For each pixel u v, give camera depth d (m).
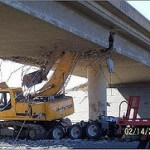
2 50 31.53
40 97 27.16
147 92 52.56
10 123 26.17
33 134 25.62
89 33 27.28
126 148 18.91
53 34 25.47
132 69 43.28
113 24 29.05
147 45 38.12
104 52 30.58
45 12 21.91
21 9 19.86
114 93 54.25
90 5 24.75
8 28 23.81
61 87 28.53
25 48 30.59
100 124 25.16
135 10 30.61
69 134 26.19
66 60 29.34
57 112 26.69
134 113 17.80
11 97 26.73
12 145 22.88
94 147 20.72
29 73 27.91
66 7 24.12
